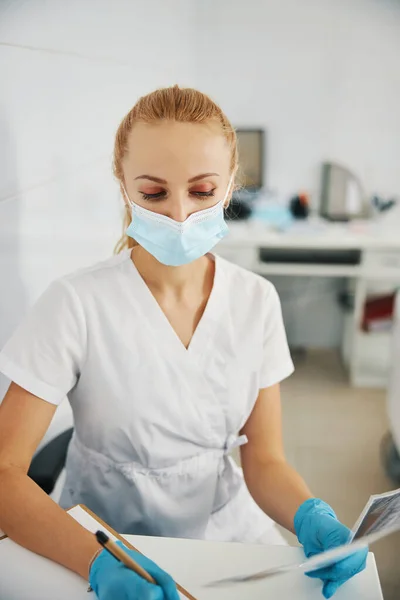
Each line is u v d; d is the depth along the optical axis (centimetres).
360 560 76
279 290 339
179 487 105
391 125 309
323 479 218
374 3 292
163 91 93
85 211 167
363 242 274
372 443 242
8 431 93
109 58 176
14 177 121
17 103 120
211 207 95
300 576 77
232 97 315
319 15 297
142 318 100
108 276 102
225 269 110
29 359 95
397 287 302
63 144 146
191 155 89
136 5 201
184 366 101
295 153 319
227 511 115
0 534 84
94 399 100
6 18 112
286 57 305
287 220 312
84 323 98
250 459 109
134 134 90
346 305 313
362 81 304
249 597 74
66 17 142
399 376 214
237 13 302
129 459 104
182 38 279
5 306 122
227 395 104
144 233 96
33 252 134
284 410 269
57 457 109
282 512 98
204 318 104
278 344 112
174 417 100
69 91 147
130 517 107
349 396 283
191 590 74
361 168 318
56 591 74
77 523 81
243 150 313
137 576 70
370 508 67
